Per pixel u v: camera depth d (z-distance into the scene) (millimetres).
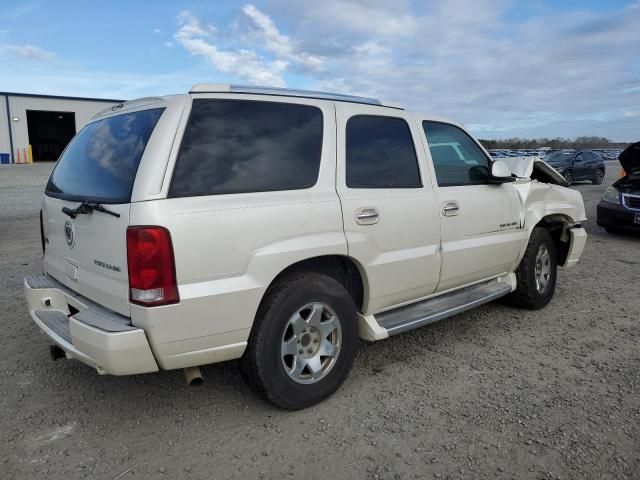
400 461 2775
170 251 2670
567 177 22281
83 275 3150
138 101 3377
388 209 3631
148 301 2654
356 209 3430
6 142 36625
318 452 2857
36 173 27203
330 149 3420
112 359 2652
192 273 2740
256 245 2945
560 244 5852
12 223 11156
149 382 3674
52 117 42625
